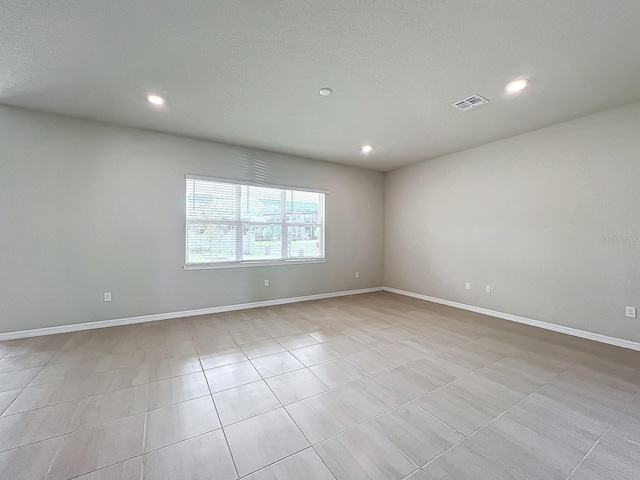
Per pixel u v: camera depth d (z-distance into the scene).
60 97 2.91
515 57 2.23
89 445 1.58
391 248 6.07
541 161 3.71
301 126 3.65
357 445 1.61
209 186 4.27
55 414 1.85
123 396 2.07
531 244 3.81
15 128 3.15
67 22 1.86
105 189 3.58
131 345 3.02
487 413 1.90
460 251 4.73
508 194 4.07
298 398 2.07
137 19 1.84
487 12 1.78
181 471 1.42
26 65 2.35
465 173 4.65
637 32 1.94
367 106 3.09
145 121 3.52
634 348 2.98
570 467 1.46
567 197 3.47
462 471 1.43
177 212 4.01
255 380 2.31
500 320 4.02
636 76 2.48
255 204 4.67
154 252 3.87
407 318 4.09
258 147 4.53
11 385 2.21
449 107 3.10
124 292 3.70
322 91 2.77
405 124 3.57
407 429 1.74
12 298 3.16
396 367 2.56
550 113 3.24
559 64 2.32
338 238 5.59
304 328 3.62
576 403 2.02
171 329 3.54
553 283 3.60
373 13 1.79
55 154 3.33
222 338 3.24
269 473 1.41
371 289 6.06
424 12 1.78
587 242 3.31
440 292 5.05
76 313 3.45
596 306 3.25
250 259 4.62
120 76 2.52
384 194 6.24
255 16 1.82
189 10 1.77
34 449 1.55
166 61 2.30
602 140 3.19
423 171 5.38
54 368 2.49
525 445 1.61
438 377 2.39
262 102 3.00
